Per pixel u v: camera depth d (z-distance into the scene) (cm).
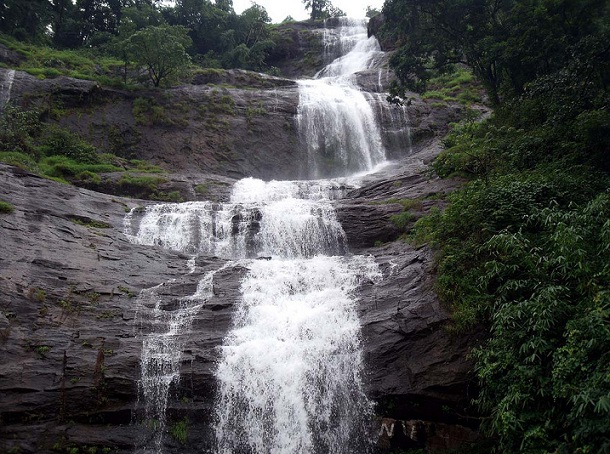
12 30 3061
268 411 1106
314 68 4016
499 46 1833
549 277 974
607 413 725
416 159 2495
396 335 1148
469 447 1009
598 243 929
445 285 1159
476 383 1027
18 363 1042
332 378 1142
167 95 2572
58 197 1545
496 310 1043
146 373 1102
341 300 1266
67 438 1005
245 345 1169
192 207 1728
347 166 2628
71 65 2780
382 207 1675
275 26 4366
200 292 1302
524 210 1195
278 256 1630
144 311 1222
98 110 2412
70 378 1055
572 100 1513
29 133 2153
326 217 1673
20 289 1152
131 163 2223
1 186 1445
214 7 3997
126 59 2628
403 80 2156
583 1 1672
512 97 1930
